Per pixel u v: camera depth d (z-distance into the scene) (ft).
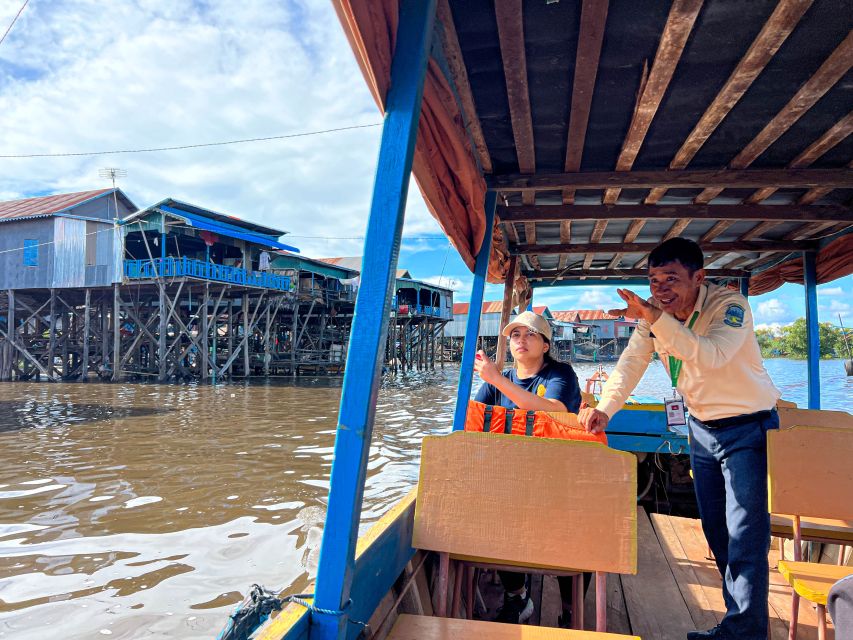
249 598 4.50
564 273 22.90
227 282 84.28
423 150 7.50
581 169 11.88
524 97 8.66
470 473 6.07
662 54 7.37
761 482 6.52
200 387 76.74
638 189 12.99
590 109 9.23
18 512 22.22
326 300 112.68
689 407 7.32
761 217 13.38
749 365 6.63
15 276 89.04
